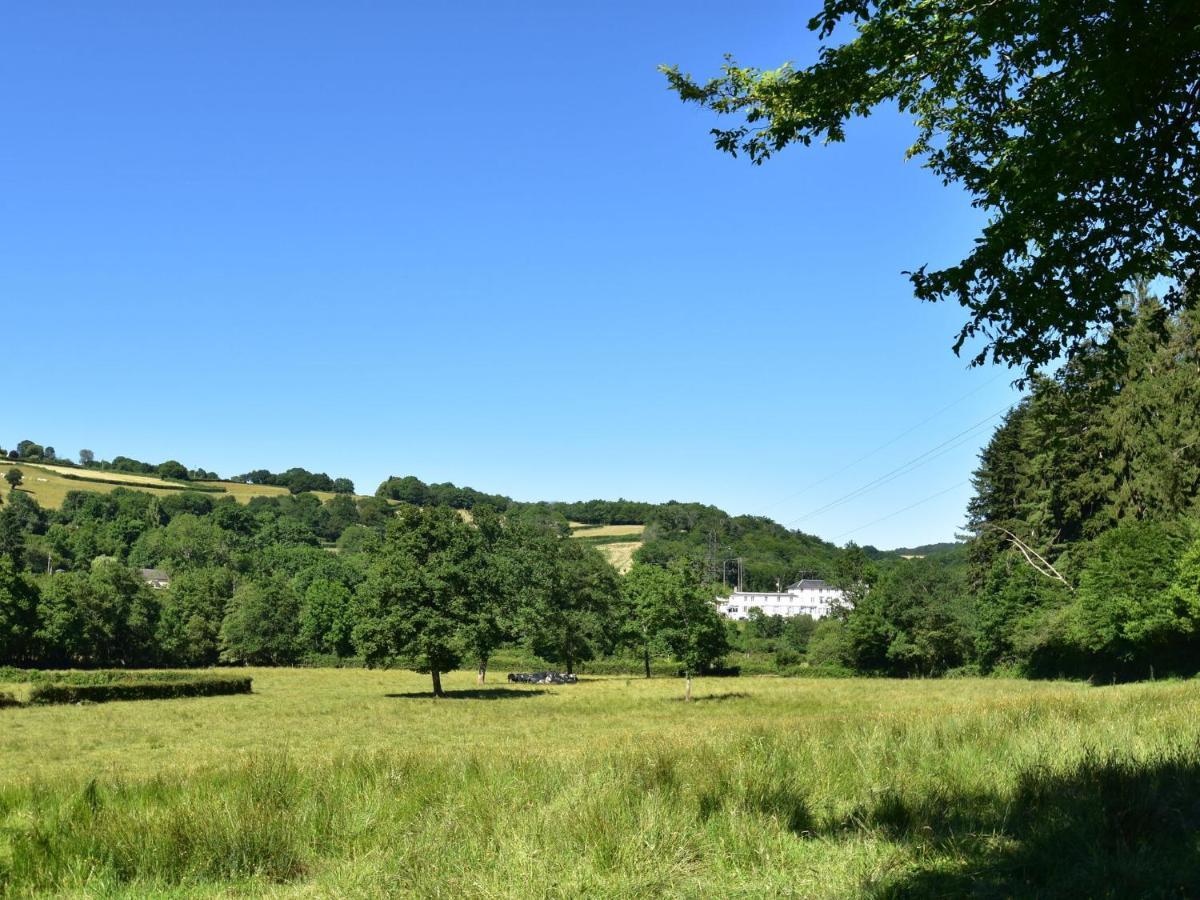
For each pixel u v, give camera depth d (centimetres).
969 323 752
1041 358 762
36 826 743
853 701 4000
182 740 2927
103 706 4594
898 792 799
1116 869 543
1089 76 648
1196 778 784
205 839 696
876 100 816
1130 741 994
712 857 639
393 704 4722
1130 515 4559
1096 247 727
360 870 631
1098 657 5031
